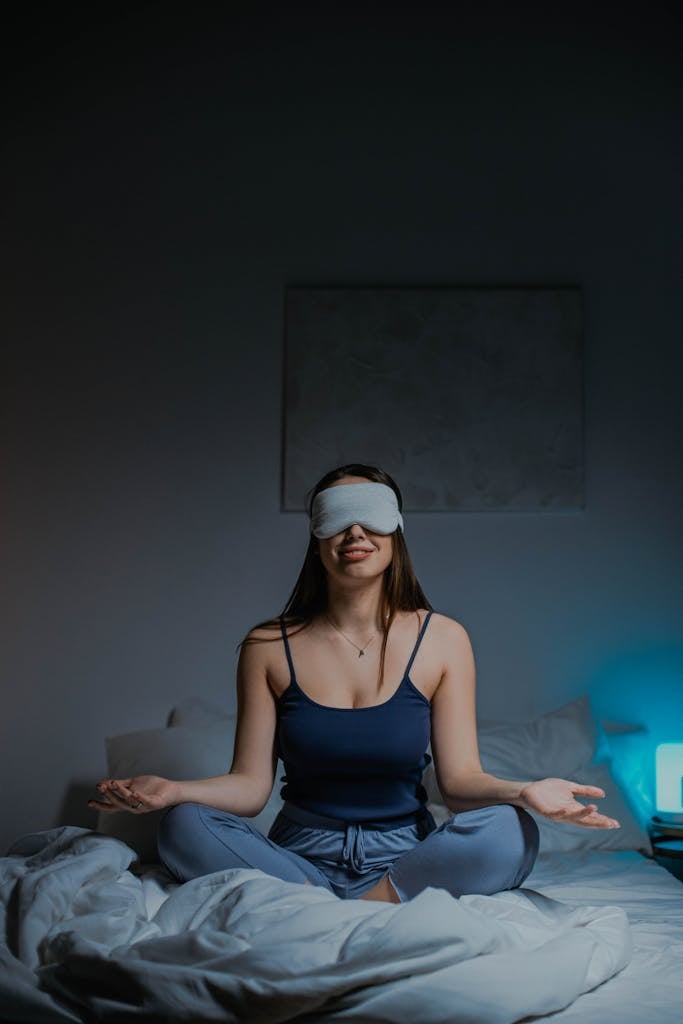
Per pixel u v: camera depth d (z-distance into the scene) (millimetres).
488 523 3514
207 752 3094
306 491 3514
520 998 1486
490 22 3654
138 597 3506
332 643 2264
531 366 3545
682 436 3535
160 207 3623
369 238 3604
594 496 3523
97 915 1729
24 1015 1562
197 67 3650
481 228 3602
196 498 3535
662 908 2256
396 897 1957
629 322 3568
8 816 3449
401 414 3537
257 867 1973
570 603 3490
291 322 3564
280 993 1458
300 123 3641
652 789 3406
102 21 3646
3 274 3602
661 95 3619
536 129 3623
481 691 3465
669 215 3594
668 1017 1515
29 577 3516
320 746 2123
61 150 3639
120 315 3592
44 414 3562
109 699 3480
